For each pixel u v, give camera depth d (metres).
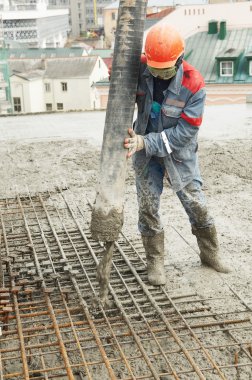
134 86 3.36
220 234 5.04
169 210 5.68
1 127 9.84
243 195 6.02
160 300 3.92
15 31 75.31
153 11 60.81
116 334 3.46
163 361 3.26
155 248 4.14
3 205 5.93
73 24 115.62
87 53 56.91
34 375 3.17
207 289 4.07
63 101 49.50
